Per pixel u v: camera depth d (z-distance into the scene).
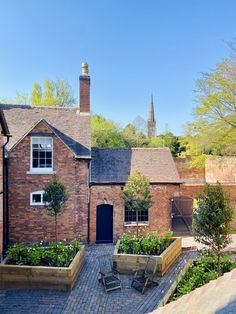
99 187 16.55
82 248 12.90
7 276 10.52
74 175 16.14
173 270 12.29
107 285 10.51
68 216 16.09
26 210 15.60
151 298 9.93
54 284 10.49
